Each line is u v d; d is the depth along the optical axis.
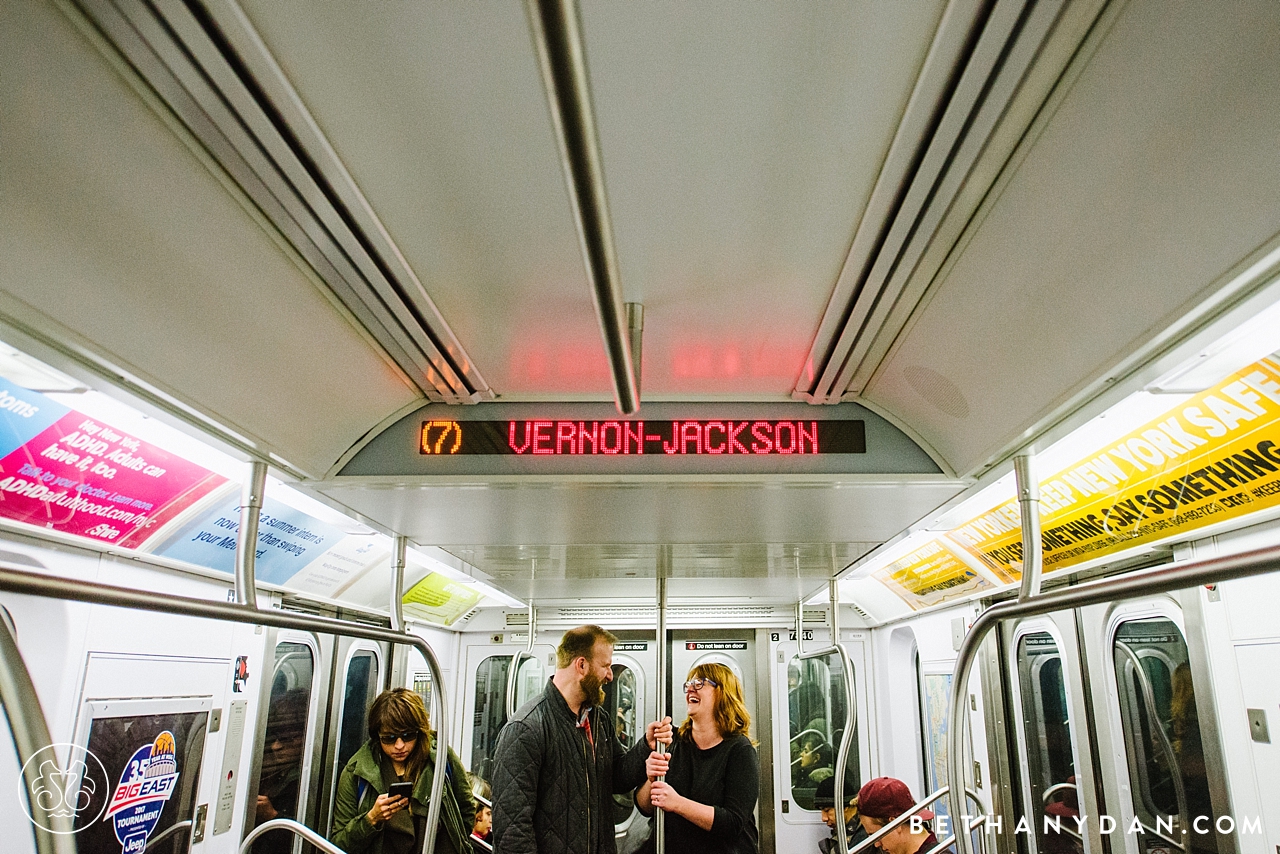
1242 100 1.25
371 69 1.33
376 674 6.05
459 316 2.24
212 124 1.42
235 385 2.24
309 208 1.70
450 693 7.94
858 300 2.10
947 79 1.33
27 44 1.22
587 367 2.56
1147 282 1.69
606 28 1.23
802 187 1.66
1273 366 2.29
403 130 1.48
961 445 2.64
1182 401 2.63
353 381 2.51
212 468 3.19
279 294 2.03
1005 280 1.92
